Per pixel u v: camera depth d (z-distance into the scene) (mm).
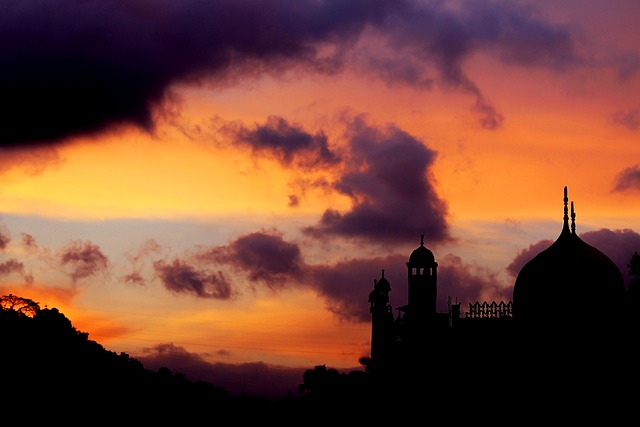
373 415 109562
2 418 132375
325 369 130500
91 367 159000
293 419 129000
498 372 98562
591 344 92562
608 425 89875
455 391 101125
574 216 97625
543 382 93250
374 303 124312
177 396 161250
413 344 110688
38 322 164125
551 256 96062
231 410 156125
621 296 94500
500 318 103438
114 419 146875
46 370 149500
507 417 94875
